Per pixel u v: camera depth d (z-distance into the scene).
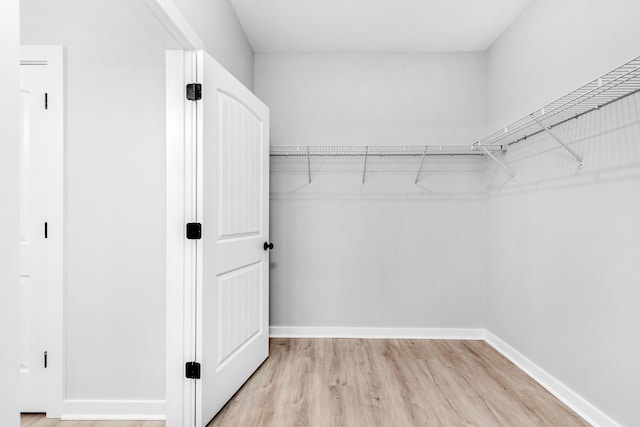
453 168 3.13
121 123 1.89
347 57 3.15
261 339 2.50
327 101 3.16
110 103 1.89
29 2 1.89
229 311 2.03
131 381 1.90
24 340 1.91
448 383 2.25
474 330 3.12
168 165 1.74
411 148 3.13
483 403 2.01
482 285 3.13
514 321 2.61
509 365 2.54
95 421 1.87
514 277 2.62
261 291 2.49
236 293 2.12
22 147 1.91
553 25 2.14
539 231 2.30
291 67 3.16
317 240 3.16
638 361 1.57
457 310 3.13
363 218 3.15
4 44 0.72
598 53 1.78
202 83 1.74
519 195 2.55
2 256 0.73
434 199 3.14
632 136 1.60
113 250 1.90
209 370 1.80
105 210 1.90
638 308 1.57
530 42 2.40
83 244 1.89
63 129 1.88
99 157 1.89
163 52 1.89
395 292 3.15
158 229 1.90
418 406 1.98
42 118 1.90
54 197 1.88
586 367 1.87
